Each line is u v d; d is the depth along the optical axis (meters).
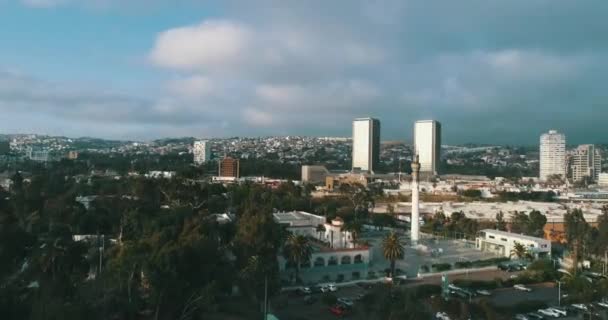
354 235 180.88
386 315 102.06
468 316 110.50
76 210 191.50
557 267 170.12
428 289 133.88
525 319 114.88
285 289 136.38
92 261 130.75
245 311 115.88
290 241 142.12
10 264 116.69
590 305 123.25
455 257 187.12
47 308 80.56
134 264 98.12
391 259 150.75
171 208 194.12
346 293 135.25
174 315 99.94
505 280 147.75
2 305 79.56
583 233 192.00
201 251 99.25
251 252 127.31
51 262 110.94
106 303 89.44
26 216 185.62
